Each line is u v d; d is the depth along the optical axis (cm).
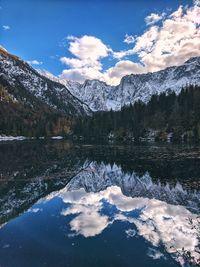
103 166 5656
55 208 2630
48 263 1508
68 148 9875
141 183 3991
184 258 1553
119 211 2533
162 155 6912
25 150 9162
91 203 2858
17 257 1577
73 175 4666
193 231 1961
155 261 1519
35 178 4347
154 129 14088
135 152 7881
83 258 1562
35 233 1936
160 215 2397
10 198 3061
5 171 4966
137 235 1894
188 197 3119
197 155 6656
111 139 15712
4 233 1942
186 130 12575
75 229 2016
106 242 1766
